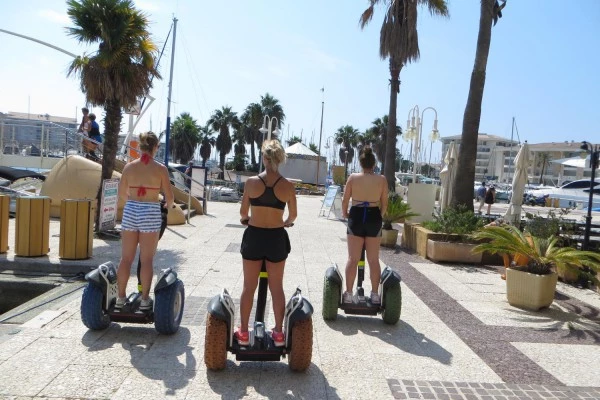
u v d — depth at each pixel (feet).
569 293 25.55
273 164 13.74
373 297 18.72
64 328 16.53
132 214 16.20
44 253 26.73
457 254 32.07
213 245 34.17
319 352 15.70
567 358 16.26
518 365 15.44
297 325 13.55
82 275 24.23
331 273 18.71
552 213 32.53
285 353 14.02
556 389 13.74
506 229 24.75
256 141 217.15
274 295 14.11
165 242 34.63
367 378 13.89
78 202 26.02
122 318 16.11
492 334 18.40
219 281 23.85
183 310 17.79
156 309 15.75
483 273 29.48
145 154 16.46
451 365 15.12
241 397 12.39
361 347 16.30
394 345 16.65
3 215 26.81
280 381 13.42
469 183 40.06
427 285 25.84
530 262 22.80
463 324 19.43
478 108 39.88
